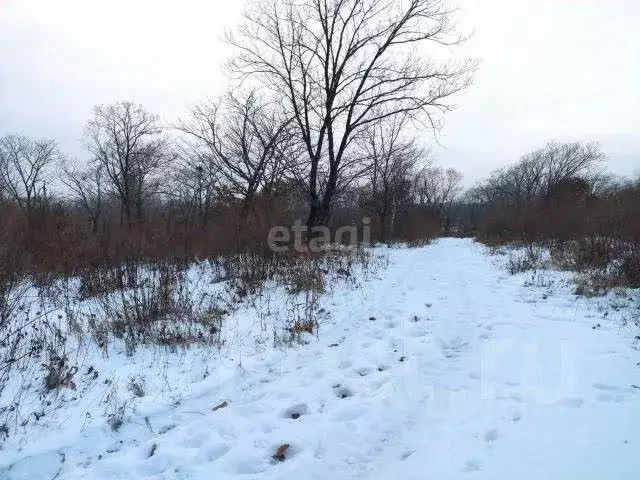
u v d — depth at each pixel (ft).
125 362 18.11
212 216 48.32
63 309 24.71
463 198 269.23
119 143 131.85
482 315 24.02
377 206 85.05
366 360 18.12
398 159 87.40
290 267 34.60
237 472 11.40
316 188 50.83
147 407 14.74
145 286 28.89
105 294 26.78
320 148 49.80
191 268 37.22
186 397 15.51
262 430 13.30
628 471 9.73
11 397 14.99
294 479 10.78
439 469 10.60
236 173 58.34
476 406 13.66
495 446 11.35
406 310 25.63
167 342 19.85
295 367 17.93
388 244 76.07
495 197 230.89
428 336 20.92
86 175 138.41
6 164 138.00
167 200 135.13
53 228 35.83
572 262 37.29
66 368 16.60
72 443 12.85
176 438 12.94
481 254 58.65
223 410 14.48
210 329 21.20
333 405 14.48
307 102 49.08
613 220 44.34
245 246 37.52
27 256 30.04
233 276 32.86
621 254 35.12
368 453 11.78
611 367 15.96
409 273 40.86
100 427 13.56
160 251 37.63
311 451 12.00
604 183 176.96
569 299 27.09
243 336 21.30
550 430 11.87
